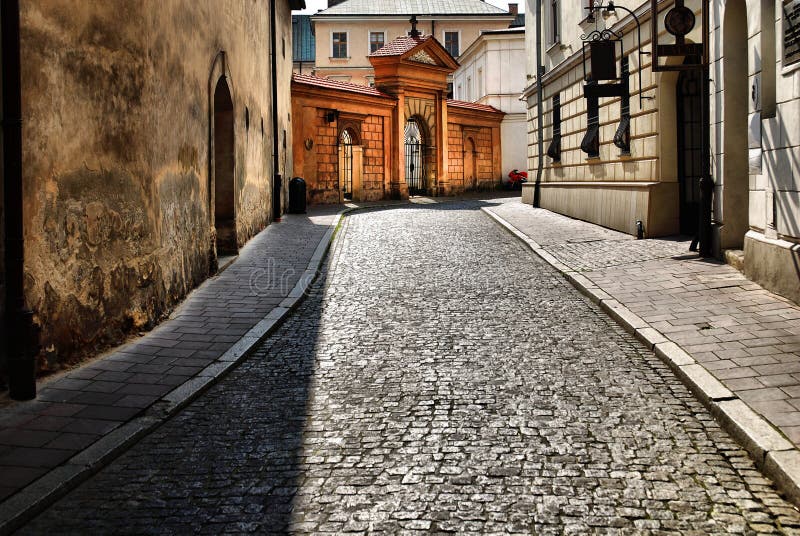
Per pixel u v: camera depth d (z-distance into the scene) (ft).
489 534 12.89
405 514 13.66
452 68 116.88
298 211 76.43
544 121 77.36
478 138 127.75
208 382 21.62
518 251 48.03
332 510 13.88
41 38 20.52
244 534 13.05
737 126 36.35
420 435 17.53
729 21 35.24
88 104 23.11
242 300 32.83
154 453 16.89
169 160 30.55
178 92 31.91
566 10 67.31
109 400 19.84
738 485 14.73
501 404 19.58
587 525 13.16
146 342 25.76
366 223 67.72
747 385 19.61
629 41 51.60
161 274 29.27
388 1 181.37
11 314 19.44
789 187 28.22
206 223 37.37
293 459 16.33
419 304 32.76
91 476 15.66
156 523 13.53
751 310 27.35
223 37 42.06
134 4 26.30
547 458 16.07
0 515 13.42
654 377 21.67
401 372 22.74
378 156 105.29
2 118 19.20
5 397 19.70
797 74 27.17
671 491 14.46
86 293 23.22
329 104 94.27
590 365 23.00
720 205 37.14
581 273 37.52
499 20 178.19
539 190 78.28
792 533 12.82
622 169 53.98
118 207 25.17
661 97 47.21
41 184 20.61
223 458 16.49
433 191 116.88
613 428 17.76
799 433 16.28
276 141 67.72
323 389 21.30
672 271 35.68
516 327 28.14
